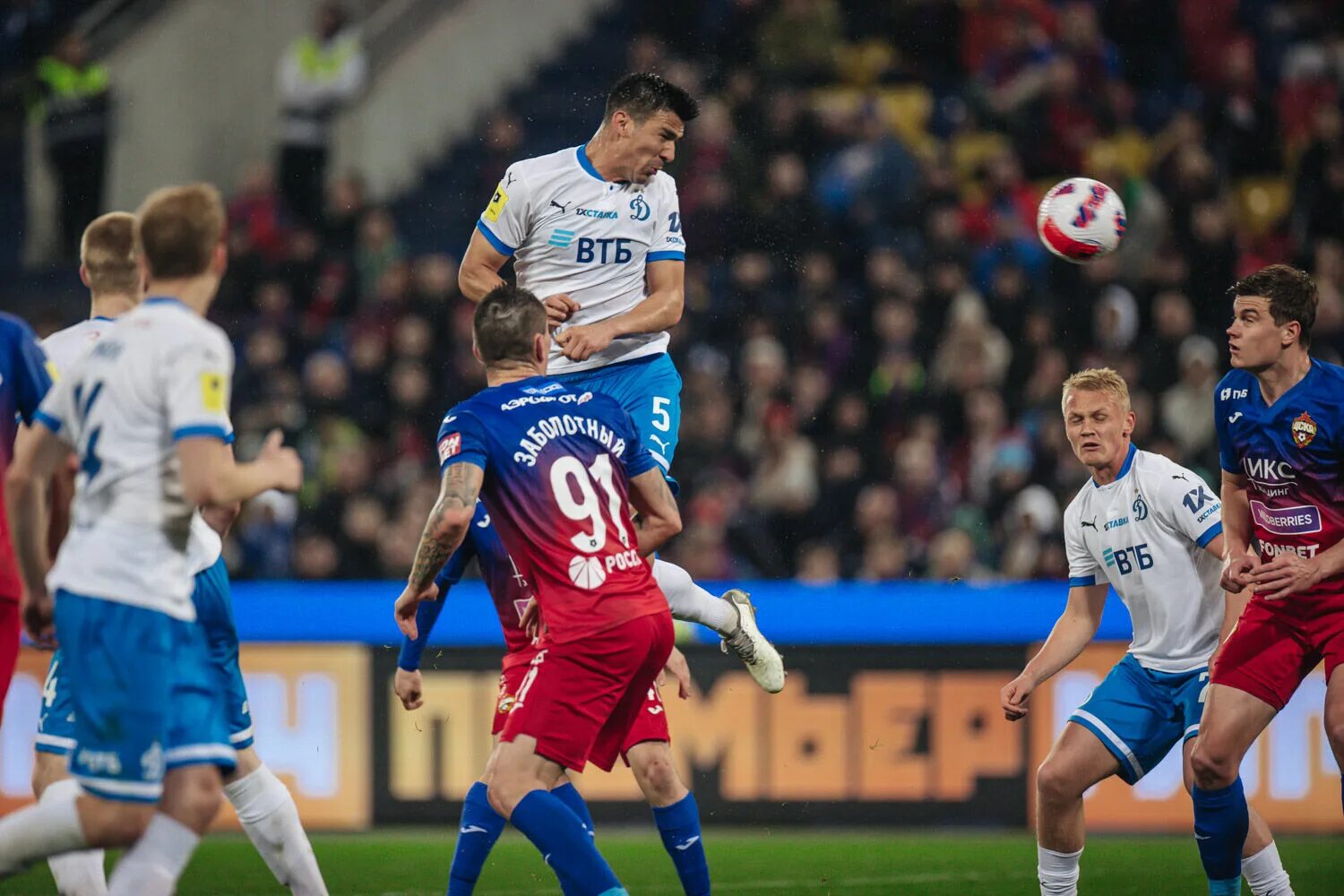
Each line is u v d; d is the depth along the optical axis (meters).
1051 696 27.62
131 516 13.12
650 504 15.87
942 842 26.08
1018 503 35.72
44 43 49.09
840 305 41.19
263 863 24.19
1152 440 37.75
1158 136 46.34
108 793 13.00
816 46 48.62
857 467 37.19
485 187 49.00
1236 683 16.64
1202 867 23.19
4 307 46.44
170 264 13.55
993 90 46.97
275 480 13.45
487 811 17.22
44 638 16.17
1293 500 17.03
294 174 47.50
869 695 27.91
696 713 27.92
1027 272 42.34
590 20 53.00
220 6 49.19
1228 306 41.59
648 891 21.92
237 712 16.47
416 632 15.93
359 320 41.28
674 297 18.47
